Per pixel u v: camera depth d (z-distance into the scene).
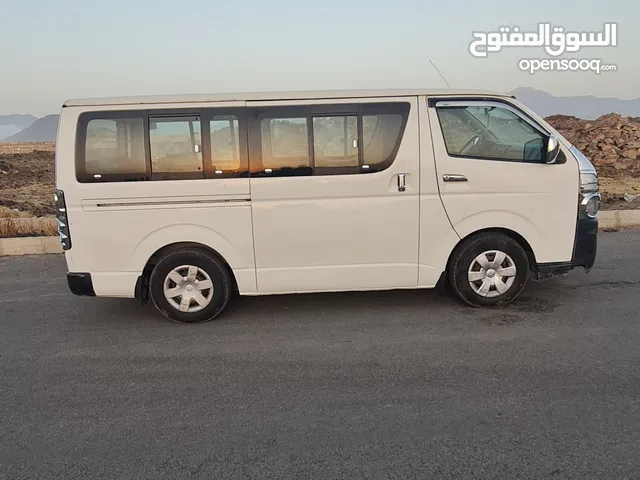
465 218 5.06
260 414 3.46
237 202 4.94
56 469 2.96
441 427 3.23
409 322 5.01
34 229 9.31
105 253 4.97
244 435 3.22
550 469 2.80
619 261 6.88
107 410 3.59
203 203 4.93
